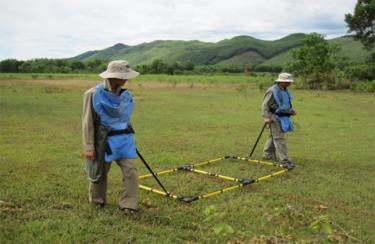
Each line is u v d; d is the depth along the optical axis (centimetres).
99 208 565
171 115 1650
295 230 514
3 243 448
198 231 502
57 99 2245
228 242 470
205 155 955
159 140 1120
